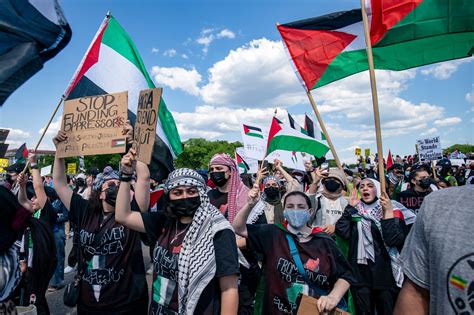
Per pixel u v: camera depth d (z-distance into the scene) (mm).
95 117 3178
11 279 2197
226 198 4027
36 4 2814
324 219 4453
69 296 3004
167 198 2389
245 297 3408
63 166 3363
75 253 3400
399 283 3484
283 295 2631
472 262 1127
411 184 5664
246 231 2881
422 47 4000
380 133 3352
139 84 4121
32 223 2752
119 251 2936
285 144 6199
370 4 4195
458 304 1135
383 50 4164
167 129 4297
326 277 2582
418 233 1379
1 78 2604
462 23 3801
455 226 1209
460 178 12008
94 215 3096
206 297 2182
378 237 3641
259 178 3982
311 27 4547
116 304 2879
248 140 7699
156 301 2338
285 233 2764
